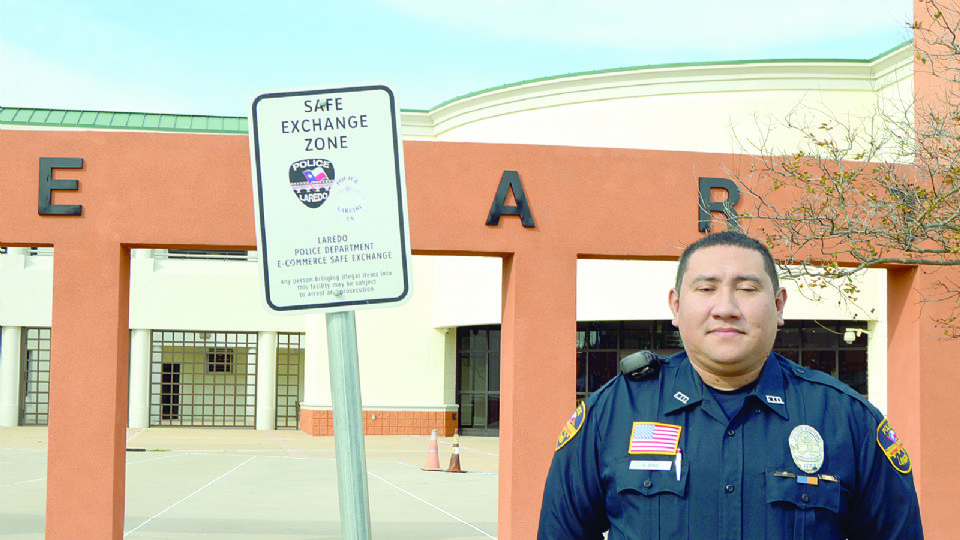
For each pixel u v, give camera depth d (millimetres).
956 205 7984
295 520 11984
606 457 2508
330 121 2395
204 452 22844
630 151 9211
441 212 8883
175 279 29938
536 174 9047
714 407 2434
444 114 26062
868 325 21266
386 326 27906
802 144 20328
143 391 29828
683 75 21781
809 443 2377
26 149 8531
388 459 21344
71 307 8484
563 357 8977
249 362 32812
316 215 2381
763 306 2400
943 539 9188
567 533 2611
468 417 28203
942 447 9266
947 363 9344
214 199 8680
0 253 29547
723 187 9289
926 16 11000
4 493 14586
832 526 2350
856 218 8469
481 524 11883
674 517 2367
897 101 19359
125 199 8594
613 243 9125
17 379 29547
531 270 8984
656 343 24266
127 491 15117
